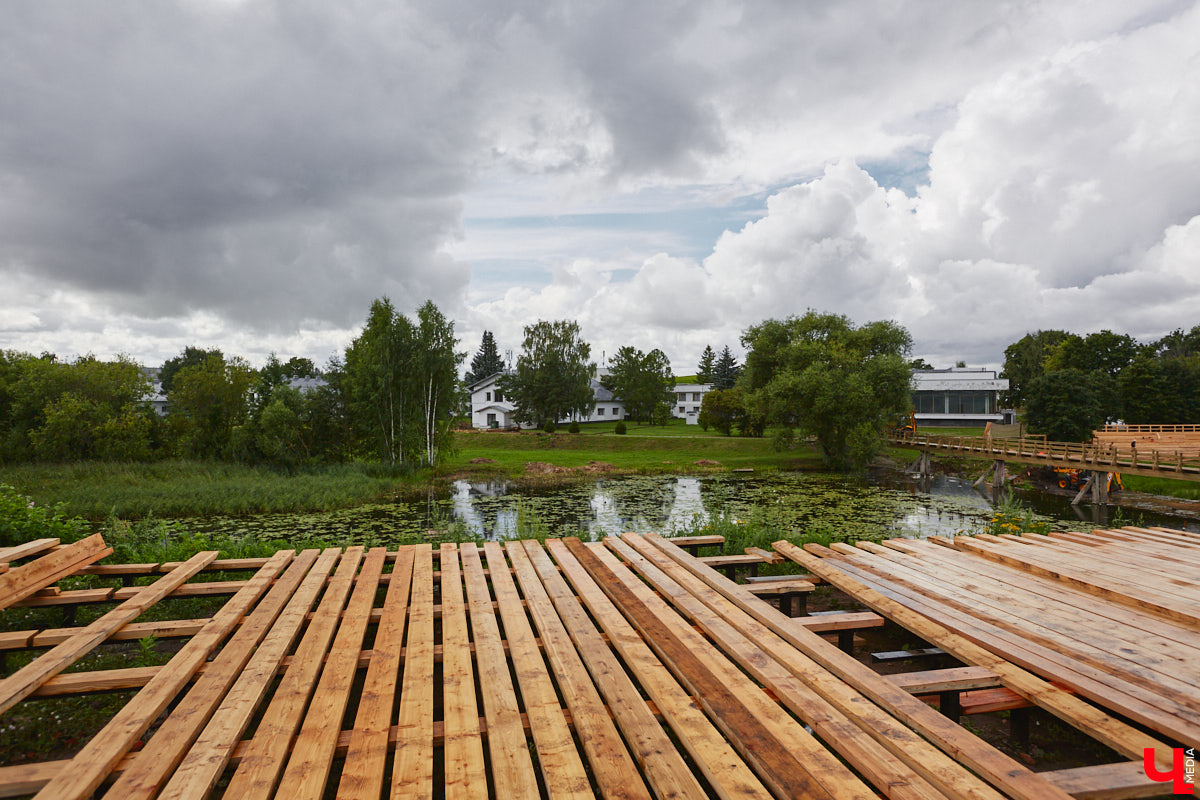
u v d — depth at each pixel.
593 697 2.82
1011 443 29.31
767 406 31.80
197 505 16.75
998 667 3.12
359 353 28.77
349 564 5.41
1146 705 2.69
